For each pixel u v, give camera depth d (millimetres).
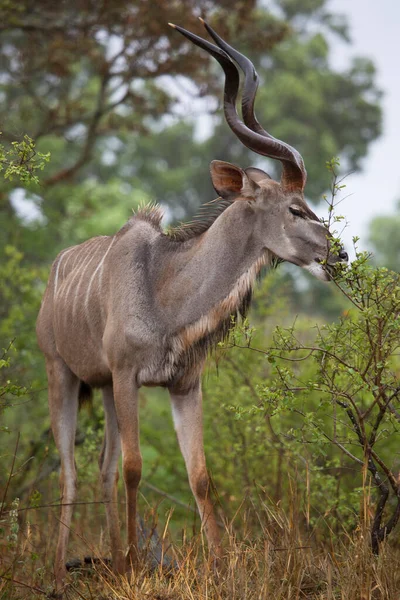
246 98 10727
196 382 10719
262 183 10523
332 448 12516
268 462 13148
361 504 9773
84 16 20125
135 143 56188
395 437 12805
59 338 11820
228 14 20312
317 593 9148
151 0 19375
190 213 58594
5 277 16344
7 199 20078
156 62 19969
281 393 9586
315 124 55750
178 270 10516
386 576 8703
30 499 11102
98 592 9758
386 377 9633
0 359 10695
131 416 10453
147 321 10438
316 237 10195
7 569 9930
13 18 19797
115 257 10914
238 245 10398
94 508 12891
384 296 9211
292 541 9406
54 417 11836
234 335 9758
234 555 9180
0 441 16000
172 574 9297
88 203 22984
